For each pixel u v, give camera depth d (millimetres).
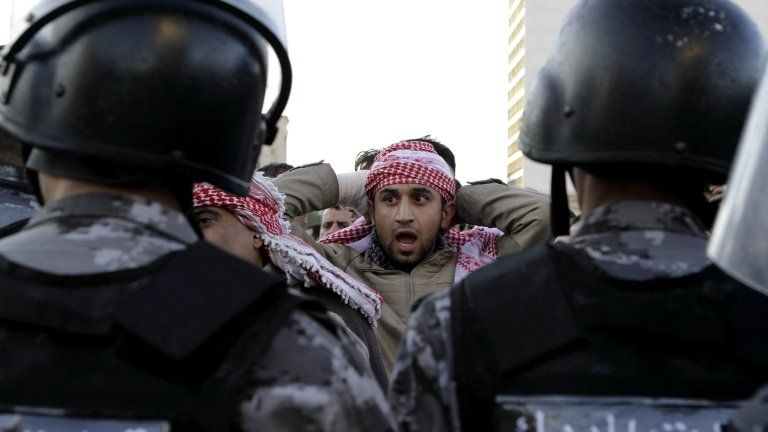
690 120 1524
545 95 1648
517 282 1505
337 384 1340
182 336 1274
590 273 1477
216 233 2361
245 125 1518
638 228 1519
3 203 2170
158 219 1411
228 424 1271
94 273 1325
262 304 1358
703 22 1565
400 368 1571
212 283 1334
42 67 1415
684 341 1402
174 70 1402
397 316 3027
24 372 1274
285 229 2709
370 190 3094
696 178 1597
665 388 1384
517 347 1437
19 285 1320
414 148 3117
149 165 1384
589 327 1425
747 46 1579
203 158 1439
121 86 1380
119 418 1250
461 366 1473
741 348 1395
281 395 1305
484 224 3279
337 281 2602
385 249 3080
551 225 1824
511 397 1420
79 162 1397
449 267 3098
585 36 1604
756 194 1161
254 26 1535
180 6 1435
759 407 1133
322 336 1378
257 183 2477
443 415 1513
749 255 1154
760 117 1181
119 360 1278
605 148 1536
